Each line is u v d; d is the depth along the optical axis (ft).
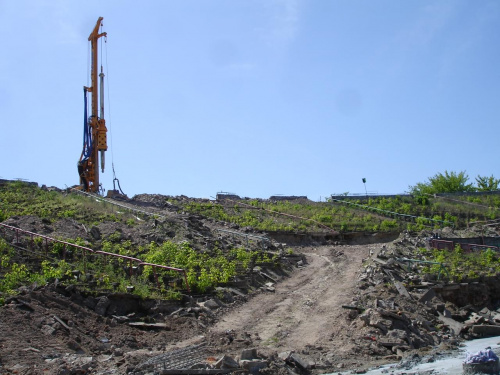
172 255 83.15
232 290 77.61
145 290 67.36
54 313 55.98
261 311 72.08
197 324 63.21
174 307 67.00
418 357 57.36
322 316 69.77
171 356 50.52
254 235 113.39
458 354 59.26
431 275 88.69
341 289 81.30
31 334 51.11
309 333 64.18
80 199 123.44
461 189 228.84
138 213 113.70
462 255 105.19
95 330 56.29
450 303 82.43
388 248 104.12
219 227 120.37
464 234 131.75
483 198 186.19
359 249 115.34
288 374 49.08
